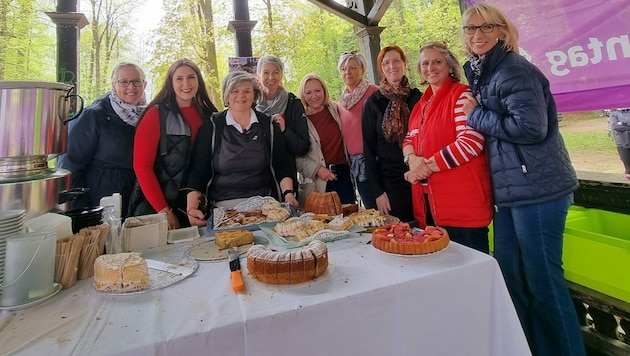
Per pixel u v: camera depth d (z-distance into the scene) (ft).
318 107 7.16
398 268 2.76
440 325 2.58
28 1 11.73
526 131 3.79
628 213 5.27
